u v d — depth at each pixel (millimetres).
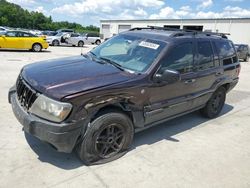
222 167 3619
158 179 3211
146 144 4086
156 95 3824
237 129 5105
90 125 3150
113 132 3441
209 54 4902
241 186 3229
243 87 9578
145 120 3791
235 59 5840
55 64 3869
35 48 16906
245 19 30219
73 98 2885
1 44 15391
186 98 4414
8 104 5277
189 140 4391
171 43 4047
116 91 3227
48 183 2941
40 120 2930
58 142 2918
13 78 7730
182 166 3551
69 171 3189
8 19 80812
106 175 3189
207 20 33812
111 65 3863
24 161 3307
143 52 4004
